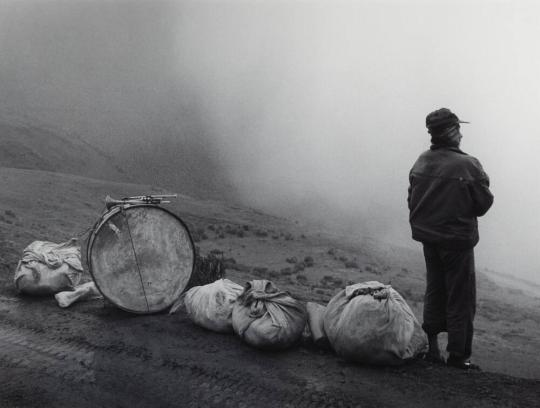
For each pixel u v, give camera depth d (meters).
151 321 6.09
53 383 4.70
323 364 4.84
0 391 4.55
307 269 27.52
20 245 11.46
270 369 4.77
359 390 4.33
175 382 4.63
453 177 4.69
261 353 5.13
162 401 4.36
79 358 5.16
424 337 5.11
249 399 4.29
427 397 4.20
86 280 8.49
